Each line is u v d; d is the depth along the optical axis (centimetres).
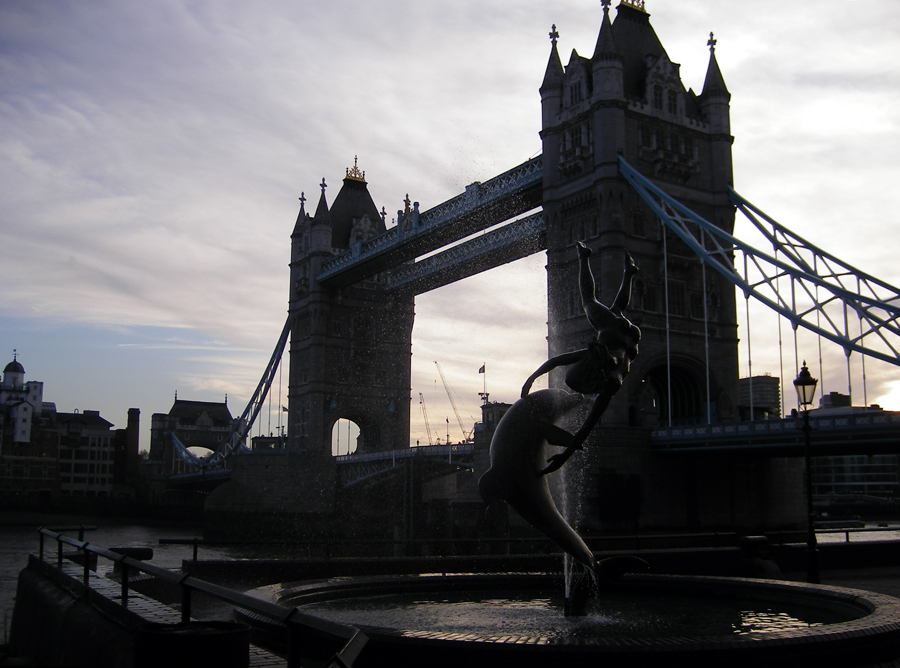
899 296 6081
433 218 9412
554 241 7675
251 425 12794
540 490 1273
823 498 13938
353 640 519
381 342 12631
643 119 7575
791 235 7162
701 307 7612
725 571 2316
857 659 937
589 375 1259
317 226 12325
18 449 16088
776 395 9275
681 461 7038
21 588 1642
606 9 7600
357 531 10950
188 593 801
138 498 16362
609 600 1470
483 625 1197
